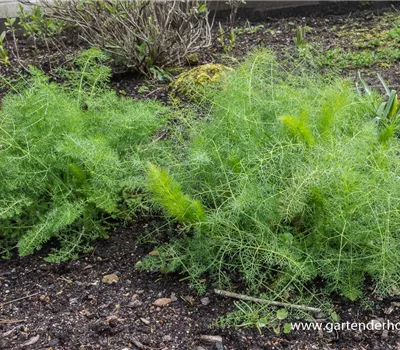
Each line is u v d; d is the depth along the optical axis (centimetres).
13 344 233
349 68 491
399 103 344
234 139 281
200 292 254
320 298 252
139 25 476
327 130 270
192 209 252
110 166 280
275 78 317
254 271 248
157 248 277
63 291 263
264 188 252
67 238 294
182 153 297
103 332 238
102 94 346
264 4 648
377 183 250
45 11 560
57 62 511
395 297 252
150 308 250
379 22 623
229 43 562
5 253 291
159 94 450
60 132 296
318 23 634
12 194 286
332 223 249
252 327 239
